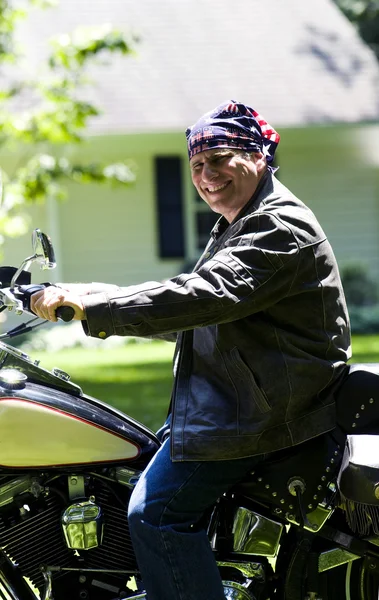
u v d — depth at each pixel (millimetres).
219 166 5801
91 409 5973
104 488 6020
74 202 29469
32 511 5945
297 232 5426
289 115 29719
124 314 5223
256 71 31344
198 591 5434
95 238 29688
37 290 5293
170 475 5555
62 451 5781
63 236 29500
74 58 18750
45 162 19922
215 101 29859
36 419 5770
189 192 30250
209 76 30828
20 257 28562
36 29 31094
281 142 30594
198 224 30547
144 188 30000
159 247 30203
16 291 5344
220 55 31750
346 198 30969
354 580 6020
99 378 19641
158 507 5496
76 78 19797
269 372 5480
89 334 5270
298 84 30859
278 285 5363
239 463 5609
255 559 5918
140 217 30016
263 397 5473
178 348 5852
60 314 5191
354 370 5832
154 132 28781
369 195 31016
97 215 29672
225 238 5719
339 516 5988
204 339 5629
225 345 5527
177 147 30062
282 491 5750
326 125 29547
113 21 32312
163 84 30375
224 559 5902
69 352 25266
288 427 5535
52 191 20031
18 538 5930
